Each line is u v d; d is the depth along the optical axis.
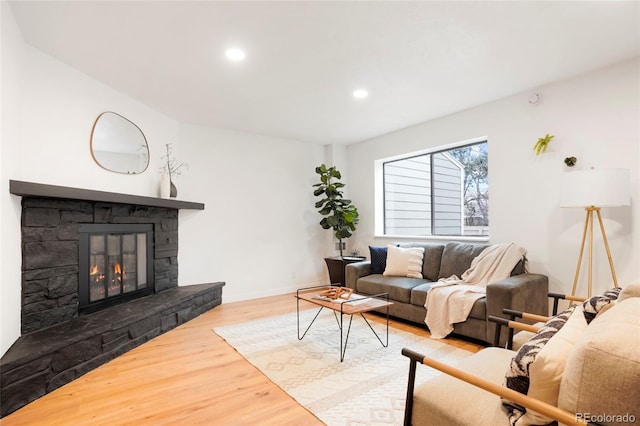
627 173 2.42
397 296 3.50
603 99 2.84
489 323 2.70
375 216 5.17
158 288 3.79
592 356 0.85
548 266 3.17
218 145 4.54
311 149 5.48
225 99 3.50
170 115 3.99
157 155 3.81
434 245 3.98
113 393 2.09
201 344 2.93
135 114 3.48
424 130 4.38
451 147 4.26
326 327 3.38
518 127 3.41
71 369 2.25
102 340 2.51
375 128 4.63
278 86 3.18
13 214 2.20
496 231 3.59
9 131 2.09
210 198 4.44
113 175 3.17
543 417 1.01
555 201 3.13
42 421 1.80
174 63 2.71
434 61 2.72
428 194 4.80
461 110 3.90
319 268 5.50
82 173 2.84
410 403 1.31
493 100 3.59
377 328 3.33
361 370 2.38
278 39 2.37
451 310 2.94
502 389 1.06
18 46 2.21
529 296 2.73
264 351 2.75
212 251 4.44
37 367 2.03
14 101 2.17
